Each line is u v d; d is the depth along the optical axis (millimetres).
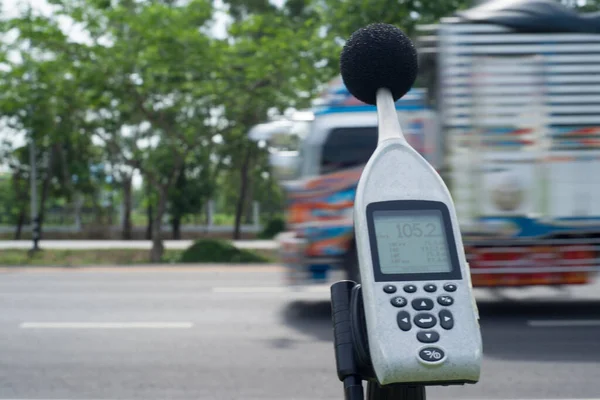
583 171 9352
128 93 22500
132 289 13016
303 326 9328
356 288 1894
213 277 15125
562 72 9297
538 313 10078
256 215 49875
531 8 9250
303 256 10125
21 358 7664
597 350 7805
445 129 9289
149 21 21562
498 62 9250
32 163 29625
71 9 21734
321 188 10141
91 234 43656
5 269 17484
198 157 26859
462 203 9273
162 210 24094
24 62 22766
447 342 1650
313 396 6191
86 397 6207
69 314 10312
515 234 9336
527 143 9305
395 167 1800
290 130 10656
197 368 7184
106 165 38469
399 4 19156
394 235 1755
